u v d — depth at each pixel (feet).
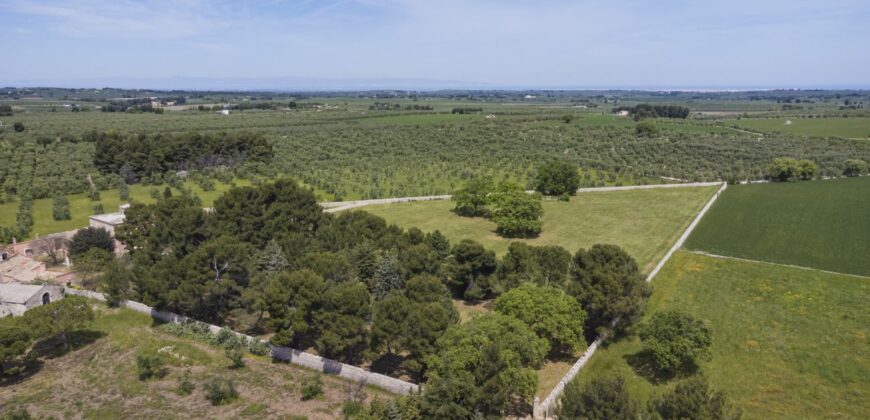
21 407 152.05
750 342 178.70
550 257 210.38
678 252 270.46
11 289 214.69
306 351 182.29
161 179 444.14
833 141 574.97
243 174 457.27
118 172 451.94
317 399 153.69
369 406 140.87
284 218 271.49
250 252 245.65
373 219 263.08
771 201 367.25
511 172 473.67
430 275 199.82
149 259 226.38
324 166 501.56
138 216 267.39
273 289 176.86
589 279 182.19
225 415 146.51
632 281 179.73
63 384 165.68
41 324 176.35
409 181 449.89
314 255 208.03
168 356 178.50
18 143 538.06
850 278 228.22
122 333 196.44
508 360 139.13
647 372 163.12
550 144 593.42
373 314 176.86
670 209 351.25
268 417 144.87
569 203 378.73
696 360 166.71
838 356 168.25
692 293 220.43
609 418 112.06
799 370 161.79
